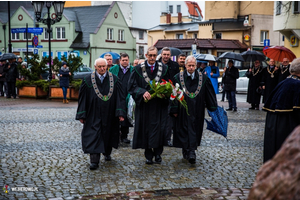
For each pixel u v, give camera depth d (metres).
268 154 4.94
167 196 4.54
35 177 5.33
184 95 6.21
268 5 36.16
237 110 14.06
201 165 6.08
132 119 7.73
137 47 52.53
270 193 1.83
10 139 8.09
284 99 4.75
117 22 46.56
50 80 18.56
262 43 36.22
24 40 46.19
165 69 6.34
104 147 5.95
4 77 19.44
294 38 23.14
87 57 43.25
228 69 13.71
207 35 38.78
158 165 6.09
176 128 6.25
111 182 5.12
